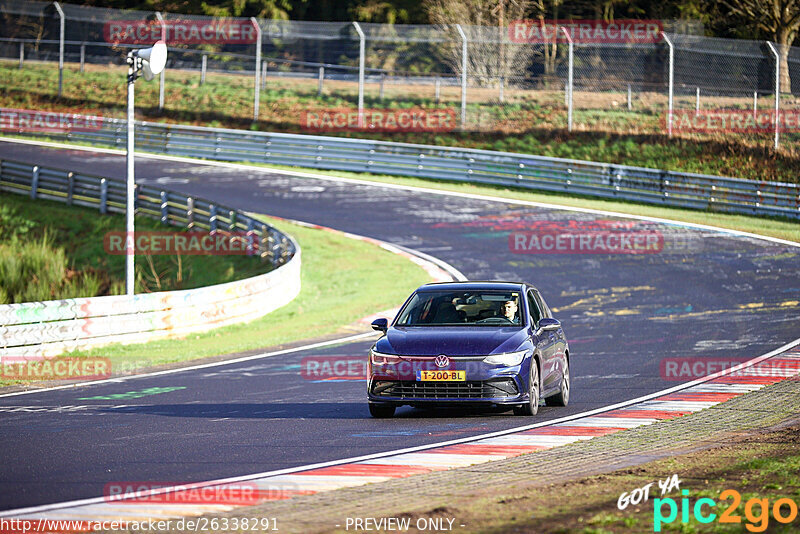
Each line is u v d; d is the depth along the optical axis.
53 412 23.72
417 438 19.81
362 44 95.44
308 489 15.02
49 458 17.84
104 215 71.50
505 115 103.31
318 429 21.05
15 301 51.09
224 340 39.56
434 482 15.27
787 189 69.62
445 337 22.31
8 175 78.50
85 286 52.94
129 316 38.12
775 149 85.31
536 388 22.58
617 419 22.00
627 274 53.00
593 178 77.81
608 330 39.44
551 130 97.06
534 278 52.56
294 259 51.38
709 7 123.06
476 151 83.25
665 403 24.34
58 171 75.25
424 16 135.62
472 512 12.74
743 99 98.44
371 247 61.78
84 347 36.41
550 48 120.75
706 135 91.50
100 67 130.38
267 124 107.94
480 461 17.22
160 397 26.39
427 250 60.44
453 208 73.12
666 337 37.38
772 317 41.34
